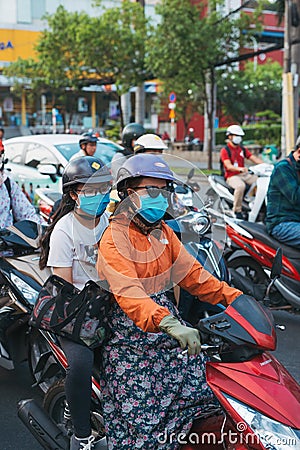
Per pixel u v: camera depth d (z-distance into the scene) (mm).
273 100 42188
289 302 6281
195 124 44250
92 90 41938
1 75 45125
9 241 4832
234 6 21031
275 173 6273
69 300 3371
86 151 7449
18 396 5055
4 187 5238
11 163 10719
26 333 4836
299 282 6172
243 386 2828
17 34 45156
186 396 3119
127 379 3055
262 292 4938
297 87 15742
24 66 35031
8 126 48188
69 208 3508
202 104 34219
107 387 3148
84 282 3451
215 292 3203
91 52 24578
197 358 3232
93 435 3637
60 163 9977
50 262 3475
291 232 6164
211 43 20359
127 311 2924
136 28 24766
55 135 10984
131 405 3031
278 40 29766
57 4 46500
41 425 3650
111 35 23969
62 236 3455
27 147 10617
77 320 3217
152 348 3082
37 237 4945
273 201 6328
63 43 26328
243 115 41844
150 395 3039
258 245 6387
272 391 2809
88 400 3273
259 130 34562
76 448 3297
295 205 6273
